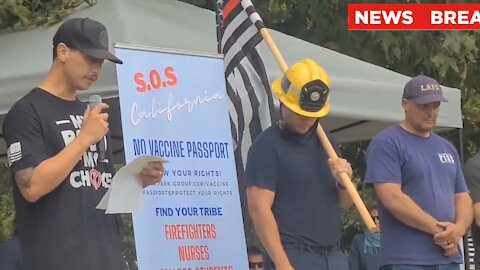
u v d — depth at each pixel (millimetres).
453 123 6418
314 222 3961
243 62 4449
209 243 3811
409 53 8336
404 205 4500
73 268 3104
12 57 4992
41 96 3193
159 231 3660
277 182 3965
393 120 5898
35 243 3137
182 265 3709
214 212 3855
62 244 3109
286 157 3959
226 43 4508
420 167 4590
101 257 3174
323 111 3975
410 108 4664
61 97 3244
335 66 5875
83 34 3217
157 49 3812
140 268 3570
